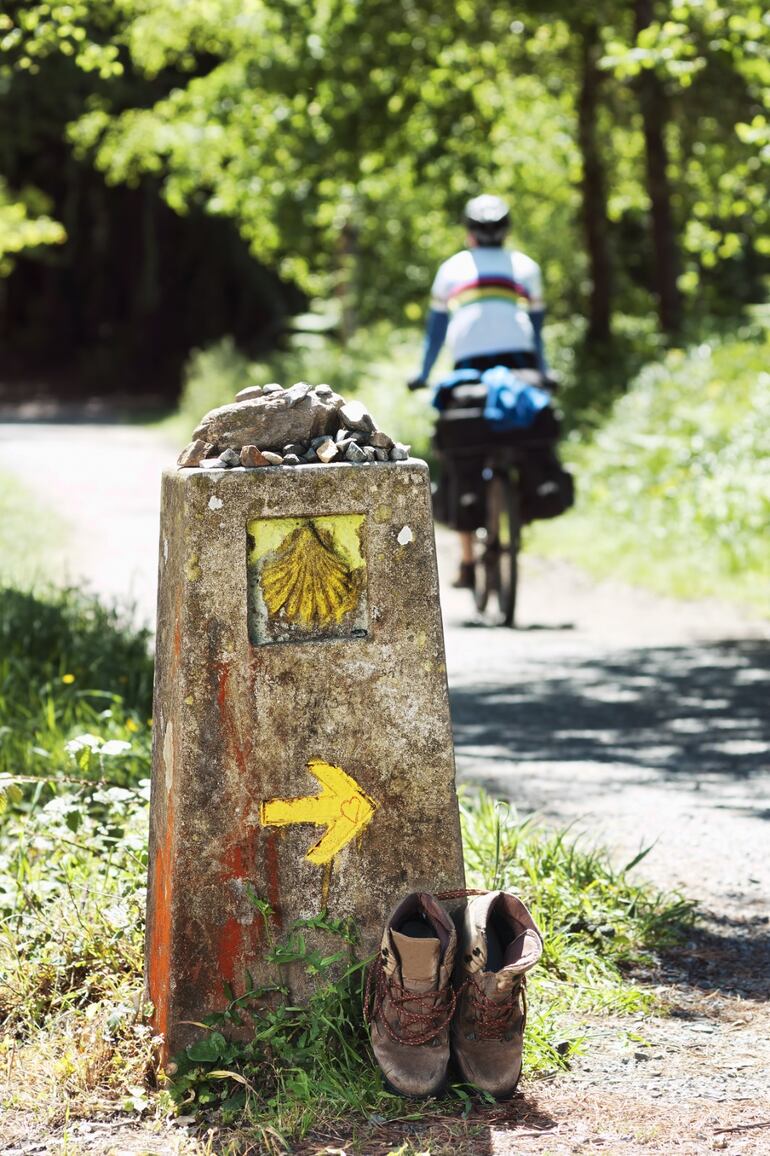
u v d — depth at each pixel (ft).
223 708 14.49
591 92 103.91
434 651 15.05
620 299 141.90
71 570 57.47
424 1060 14.21
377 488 14.80
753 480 64.90
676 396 82.69
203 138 111.75
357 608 14.90
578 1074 15.10
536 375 47.65
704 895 21.29
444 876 15.15
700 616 51.39
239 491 14.42
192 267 220.84
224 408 15.05
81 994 16.26
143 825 20.04
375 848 14.97
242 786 14.58
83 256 235.81
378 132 86.58
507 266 48.26
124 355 224.74
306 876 14.78
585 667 41.60
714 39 54.85
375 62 83.97
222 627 14.46
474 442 47.26
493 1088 14.32
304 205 110.63
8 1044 15.24
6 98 173.17
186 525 14.37
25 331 244.01
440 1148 13.23
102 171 215.51
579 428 88.43
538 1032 15.61
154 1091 14.39
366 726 14.89
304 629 14.74
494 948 14.67
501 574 49.24
